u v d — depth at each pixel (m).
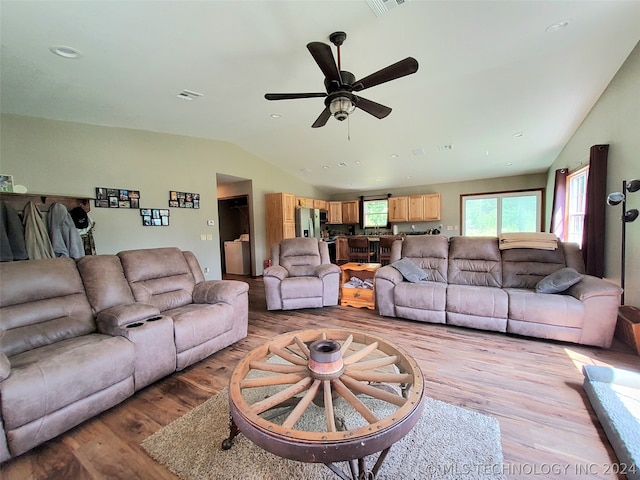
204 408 1.84
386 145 5.12
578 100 3.40
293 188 7.43
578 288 2.67
